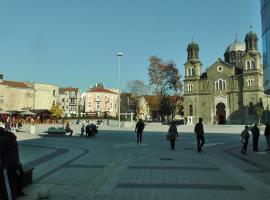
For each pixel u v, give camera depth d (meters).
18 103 99.06
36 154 21.58
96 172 14.61
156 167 16.23
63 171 14.77
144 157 20.31
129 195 10.38
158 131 58.50
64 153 22.27
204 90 97.62
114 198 10.00
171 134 25.56
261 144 33.16
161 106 89.88
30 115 85.38
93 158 19.56
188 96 99.44
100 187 11.53
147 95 109.00
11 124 54.12
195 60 99.88
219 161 19.23
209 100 96.69
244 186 11.98
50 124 77.06
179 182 12.51
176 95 91.75
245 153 23.56
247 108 89.81
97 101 152.62
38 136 41.69
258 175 14.57
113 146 28.17
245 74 90.44
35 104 105.50
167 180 12.88
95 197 10.12
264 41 26.75
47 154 21.59
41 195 9.77
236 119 91.88
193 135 47.06
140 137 32.12
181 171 15.12
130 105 111.75
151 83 87.94
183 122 95.94
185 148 27.05
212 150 26.05
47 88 110.69
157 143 31.81
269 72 25.16
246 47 91.94
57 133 42.38
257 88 88.75
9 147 9.00
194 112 98.25
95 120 94.06
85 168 15.70
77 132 52.81
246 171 15.72
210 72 97.19
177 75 87.62
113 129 63.06
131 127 69.75
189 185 11.98
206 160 19.53
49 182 12.27
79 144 30.06
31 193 10.42
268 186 12.04
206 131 60.88
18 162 9.15
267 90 25.92
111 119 93.62
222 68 95.56
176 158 20.06
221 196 10.35
